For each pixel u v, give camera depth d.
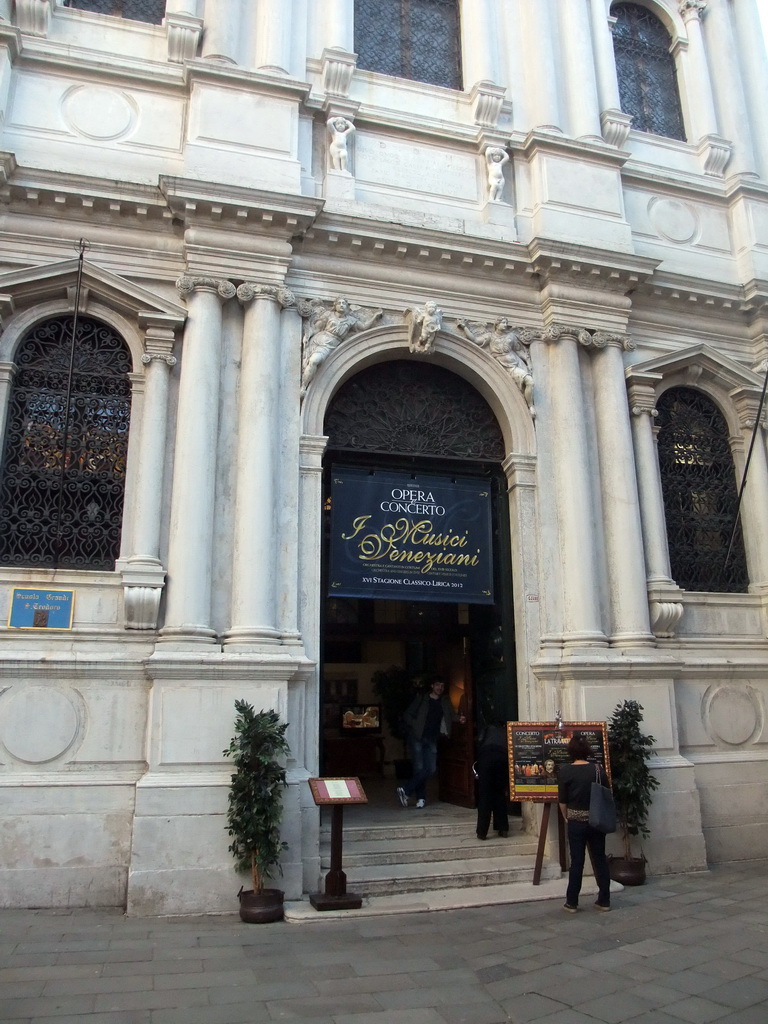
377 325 10.91
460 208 11.83
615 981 5.88
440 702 11.69
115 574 9.17
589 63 13.03
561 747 9.17
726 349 12.80
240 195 10.11
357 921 7.70
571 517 10.80
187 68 10.63
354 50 12.45
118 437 9.79
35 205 9.83
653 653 10.50
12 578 8.88
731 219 13.61
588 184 12.24
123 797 8.45
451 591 10.84
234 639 9.00
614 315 11.80
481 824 9.86
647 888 9.02
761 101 14.43
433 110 12.30
